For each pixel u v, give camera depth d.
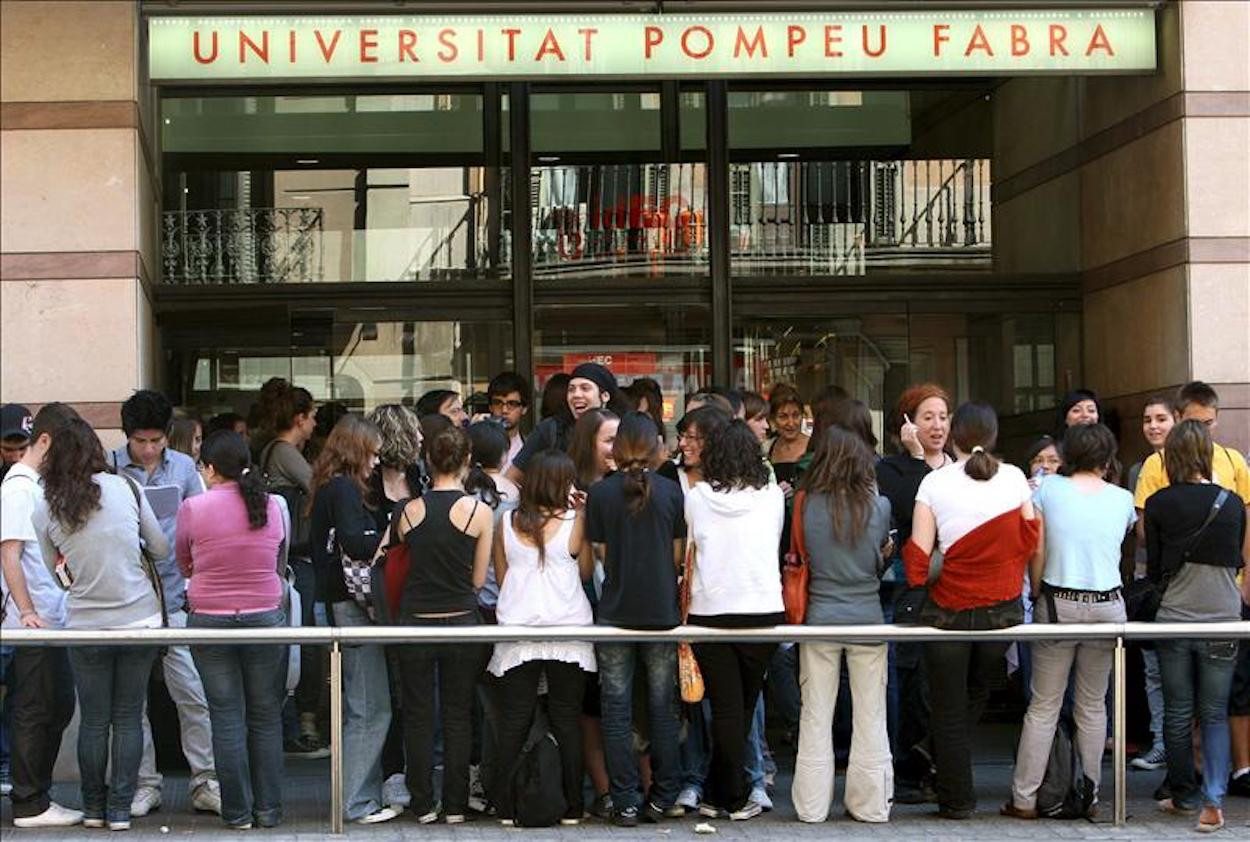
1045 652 8.16
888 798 8.15
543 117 11.92
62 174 9.69
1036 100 11.99
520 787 7.93
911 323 12.00
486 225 11.88
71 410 7.99
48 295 9.66
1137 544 9.38
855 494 8.04
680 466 8.58
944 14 10.05
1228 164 10.30
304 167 11.71
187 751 8.30
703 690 8.11
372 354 11.69
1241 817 8.27
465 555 7.96
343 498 8.14
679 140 11.98
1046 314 11.95
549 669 7.96
